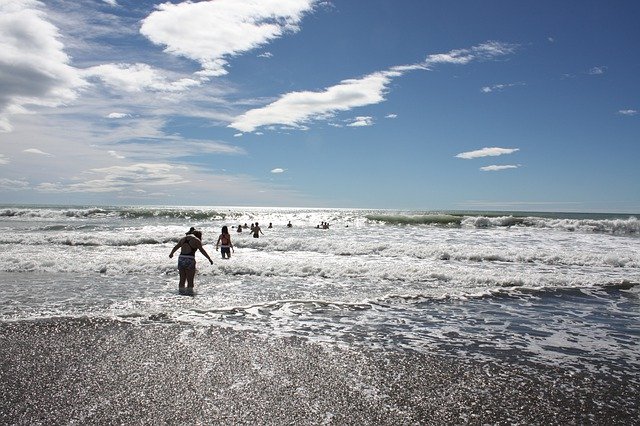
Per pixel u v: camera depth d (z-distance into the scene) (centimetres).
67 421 420
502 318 877
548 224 3762
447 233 3158
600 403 491
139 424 416
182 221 4769
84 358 598
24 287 1124
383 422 432
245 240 2231
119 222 4350
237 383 521
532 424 438
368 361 612
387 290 1138
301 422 427
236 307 929
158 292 1076
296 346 671
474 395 505
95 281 1219
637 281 1277
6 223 3975
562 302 1023
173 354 620
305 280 1270
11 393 484
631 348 695
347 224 4300
